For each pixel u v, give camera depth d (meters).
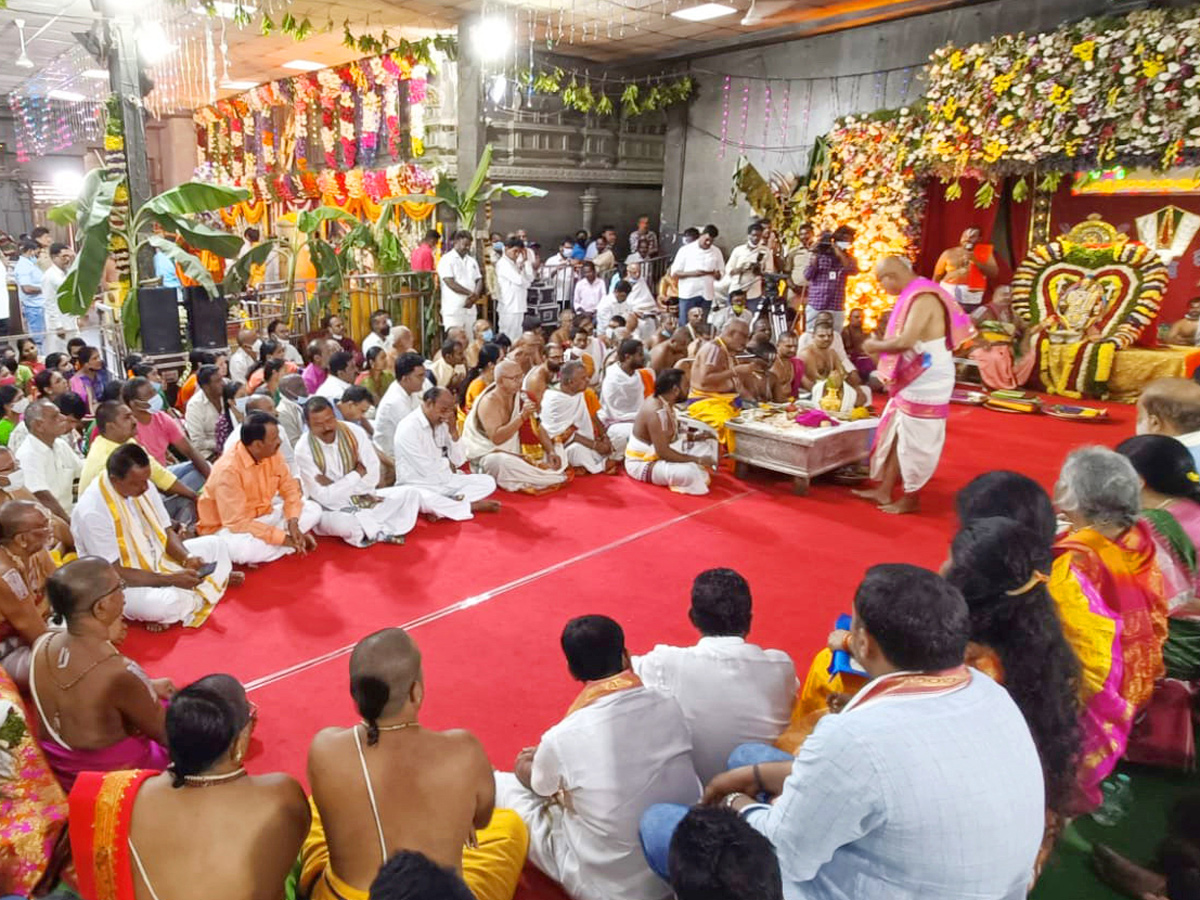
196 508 4.96
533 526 5.48
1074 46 8.17
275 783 2.00
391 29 11.26
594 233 13.19
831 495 6.18
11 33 11.43
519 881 2.59
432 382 7.32
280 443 5.14
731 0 9.43
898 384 5.66
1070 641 2.33
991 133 8.87
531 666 3.80
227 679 2.03
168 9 9.73
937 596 1.63
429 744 2.07
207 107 18.45
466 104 11.09
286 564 4.82
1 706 2.38
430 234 10.71
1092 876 2.62
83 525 3.92
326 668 3.76
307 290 9.99
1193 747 3.06
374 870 2.00
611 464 6.73
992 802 1.52
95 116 17.77
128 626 4.08
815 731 1.66
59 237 19.31
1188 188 8.98
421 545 5.14
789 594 4.57
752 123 11.80
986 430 7.94
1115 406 8.85
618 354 7.18
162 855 1.88
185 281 9.52
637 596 4.52
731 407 6.61
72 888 2.43
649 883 2.31
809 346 7.42
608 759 2.32
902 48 10.06
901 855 1.54
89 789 1.93
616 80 12.83
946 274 9.65
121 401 4.90
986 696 1.62
